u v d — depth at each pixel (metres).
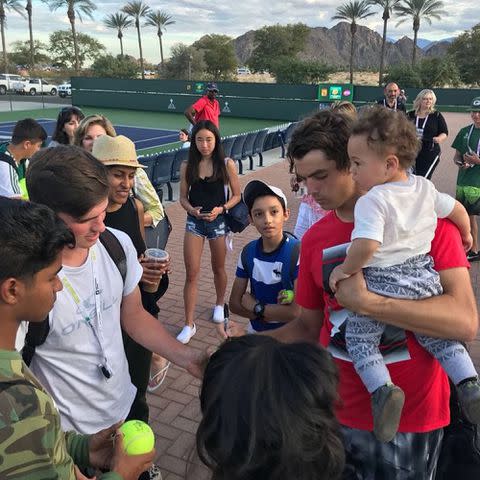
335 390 1.10
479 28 56.06
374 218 1.58
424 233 1.62
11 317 1.19
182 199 4.54
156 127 25.91
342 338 1.77
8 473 1.04
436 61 46.28
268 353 1.08
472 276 6.04
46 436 1.09
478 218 8.07
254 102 31.69
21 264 1.14
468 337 1.59
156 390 3.83
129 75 63.97
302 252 1.94
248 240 7.64
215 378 1.10
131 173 2.71
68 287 1.84
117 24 68.88
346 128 1.73
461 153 6.34
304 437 1.02
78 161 1.77
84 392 1.92
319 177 1.76
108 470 1.61
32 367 1.87
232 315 5.06
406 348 1.67
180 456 3.15
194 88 33.47
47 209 1.25
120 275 2.06
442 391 1.77
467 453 1.85
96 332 1.92
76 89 37.34
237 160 12.59
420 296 1.59
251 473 1.04
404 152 1.60
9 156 4.07
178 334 4.68
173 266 6.50
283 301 2.70
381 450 1.74
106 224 2.75
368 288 1.63
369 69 74.94
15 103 38.81
